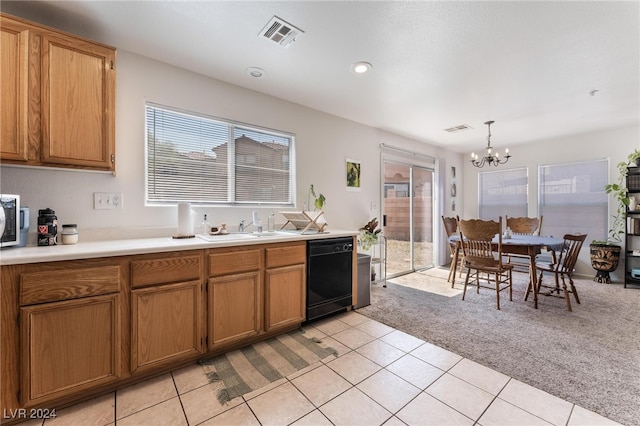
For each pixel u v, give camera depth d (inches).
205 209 101.5
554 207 188.5
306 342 89.2
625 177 159.5
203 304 76.0
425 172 205.2
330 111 136.9
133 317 65.2
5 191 70.1
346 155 147.9
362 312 115.6
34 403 54.7
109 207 83.1
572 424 55.0
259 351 83.4
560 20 70.5
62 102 68.1
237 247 82.2
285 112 122.9
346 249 111.7
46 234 67.9
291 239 93.7
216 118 103.7
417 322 105.3
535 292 120.4
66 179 77.4
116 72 84.1
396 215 181.5
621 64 91.3
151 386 66.7
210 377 70.4
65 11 68.0
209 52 86.6
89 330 60.1
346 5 66.1
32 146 64.8
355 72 98.2
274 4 66.0
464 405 60.5
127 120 86.0
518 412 58.3
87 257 59.3
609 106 127.5
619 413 57.9
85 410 58.6
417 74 99.6
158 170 92.8
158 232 91.0
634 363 76.7
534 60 89.5
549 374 71.7
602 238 169.2
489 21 71.2
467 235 130.0
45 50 66.1
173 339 70.9
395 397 63.1
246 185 112.9
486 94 115.6
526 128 163.2
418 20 71.3
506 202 212.5
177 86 95.1
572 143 179.9
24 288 53.8
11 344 53.2
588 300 130.0
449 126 160.1
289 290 94.0
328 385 67.4
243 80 104.8
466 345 87.3
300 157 128.4
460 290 147.7
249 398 62.7
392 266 179.5
